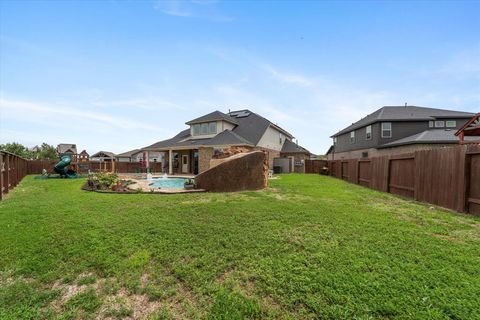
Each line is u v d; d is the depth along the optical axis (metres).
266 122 25.75
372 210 5.96
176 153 25.19
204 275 2.98
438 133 19.83
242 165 10.04
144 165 31.09
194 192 9.34
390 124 22.92
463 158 5.84
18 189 10.68
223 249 3.62
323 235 4.09
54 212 5.82
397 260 3.17
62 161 17.97
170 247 3.73
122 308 2.53
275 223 4.80
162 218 5.24
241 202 7.02
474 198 5.57
